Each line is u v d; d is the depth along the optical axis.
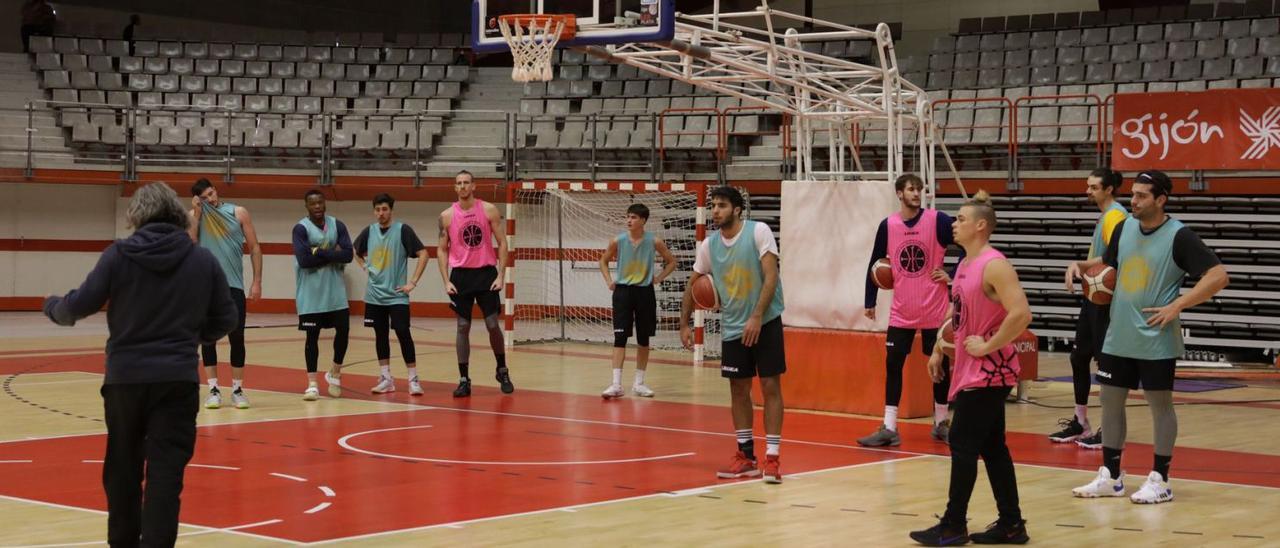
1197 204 16.19
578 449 8.66
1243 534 6.09
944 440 9.19
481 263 11.60
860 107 10.88
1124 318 6.91
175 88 22.84
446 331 19.67
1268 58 18.61
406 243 11.59
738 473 7.61
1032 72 20.14
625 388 12.50
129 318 4.87
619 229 19.58
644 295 11.75
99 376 12.95
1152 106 15.19
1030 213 17.27
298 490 7.05
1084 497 7.08
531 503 6.76
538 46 9.34
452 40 25.06
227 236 10.30
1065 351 17.34
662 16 8.90
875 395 10.57
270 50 23.70
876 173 11.48
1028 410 11.07
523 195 19.97
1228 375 14.16
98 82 22.67
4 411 10.30
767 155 19.81
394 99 22.84
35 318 21.02
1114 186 8.41
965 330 5.87
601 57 9.79
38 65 22.81
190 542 5.73
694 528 6.16
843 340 10.75
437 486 7.23
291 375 13.20
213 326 5.22
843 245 10.73
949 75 20.81
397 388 12.26
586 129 20.88
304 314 11.04
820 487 7.34
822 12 24.42
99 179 21.52
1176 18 20.95
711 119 20.19
